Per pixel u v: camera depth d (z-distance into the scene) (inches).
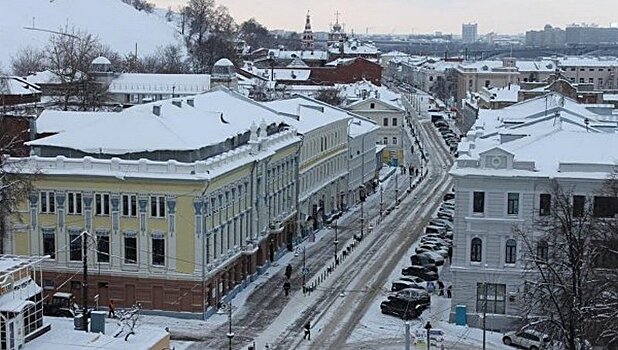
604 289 2539.4
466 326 3171.8
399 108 7559.1
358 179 6067.9
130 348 2396.7
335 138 5467.5
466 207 3125.0
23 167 3334.2
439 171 7268.7
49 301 3287.4
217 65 6948.8
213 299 3361.2
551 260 2947.8
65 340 2476.6
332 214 5383.9
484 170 3088.1
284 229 4379.9
